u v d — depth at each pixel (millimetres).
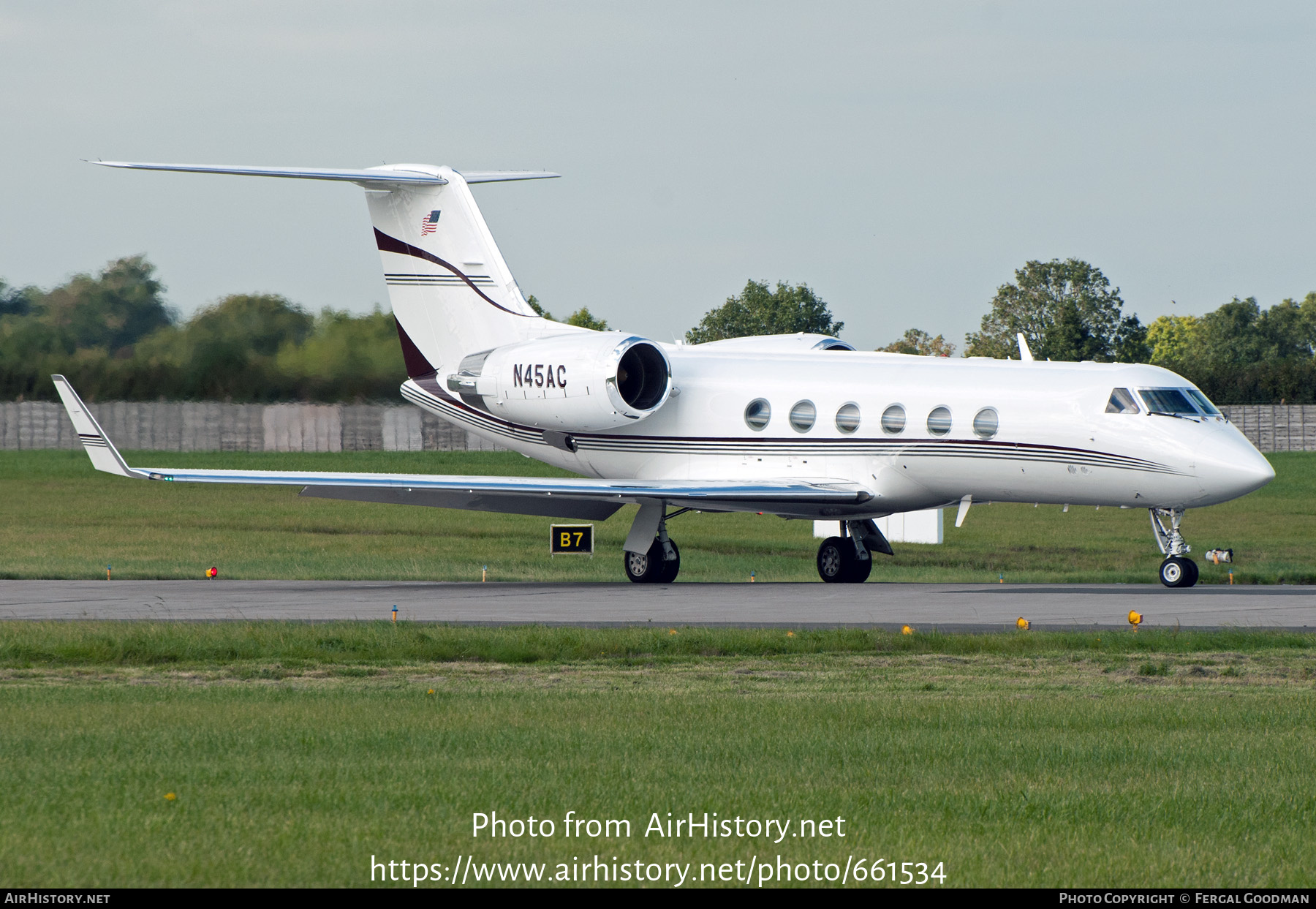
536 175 124562
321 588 100438
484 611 81938
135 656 62406
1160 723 46188
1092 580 110125
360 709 48750
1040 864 31250
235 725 45469
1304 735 44344
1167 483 94062
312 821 33781
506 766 39594
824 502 103312
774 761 40500
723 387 111312
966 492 102125
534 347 114312
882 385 104562
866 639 66688
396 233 124375
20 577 109812
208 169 107938
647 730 44719
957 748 42125
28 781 37375
